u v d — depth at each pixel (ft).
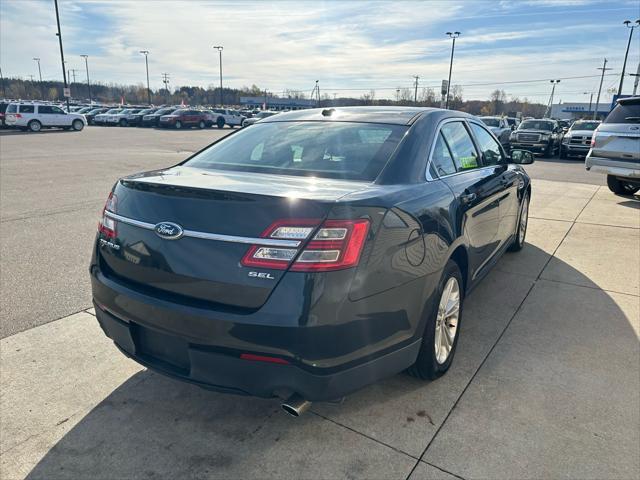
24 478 7.42
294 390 7.15
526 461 7.79
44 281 14.99
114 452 7.98
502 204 14.21
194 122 127.54
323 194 7.43
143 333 8.18
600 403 9.29
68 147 64.34
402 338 8.28
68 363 10.48
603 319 12.90
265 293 6.93
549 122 69.36
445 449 8.07
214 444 8.19
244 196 7.20
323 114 11.71
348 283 7.04
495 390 9.70
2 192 30.17
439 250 9.05
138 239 7.97
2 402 9.14
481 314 13.20
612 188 32.22
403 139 9.84
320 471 7.61
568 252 18.83
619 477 7.47
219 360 7.23
